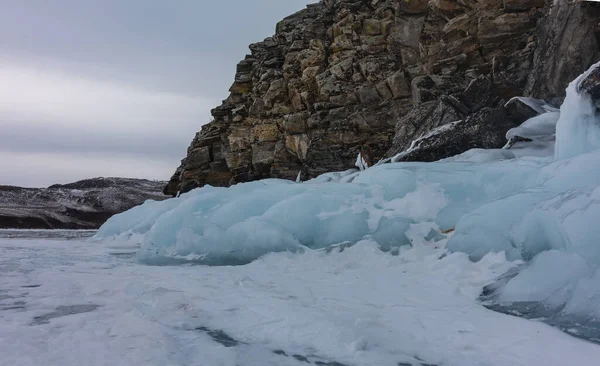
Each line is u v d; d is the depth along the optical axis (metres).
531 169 7.09
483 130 11.52
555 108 11.61
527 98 11.88
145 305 4.57
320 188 8.66
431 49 16.78
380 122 17.78
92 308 4.46
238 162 23.77
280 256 7.36
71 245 11.45
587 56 11.82
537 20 14.16
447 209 7.27
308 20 25.16
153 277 6.18
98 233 13.66
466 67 15.85
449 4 16.56
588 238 4.36
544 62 12.77
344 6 21.33
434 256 6.39
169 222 8.65
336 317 4.08
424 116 14.05
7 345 3.34
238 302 4.66
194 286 5.48
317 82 20.42
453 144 11.53
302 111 21.25
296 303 4.61
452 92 14.99
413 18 17.98
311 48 21.98
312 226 7.80
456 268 5.79
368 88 18.52
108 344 3.39
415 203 7.57
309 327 3.80
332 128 18.84
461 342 3.56
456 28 16.08
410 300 4.77
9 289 5.36
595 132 7.30
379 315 4.20
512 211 5.89
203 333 3.73
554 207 5.00
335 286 5.45
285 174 21.45
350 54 20.02
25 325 3.87
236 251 7.65
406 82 17.61
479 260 5.78
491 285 5.01
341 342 3.49
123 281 5.85
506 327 3.88
